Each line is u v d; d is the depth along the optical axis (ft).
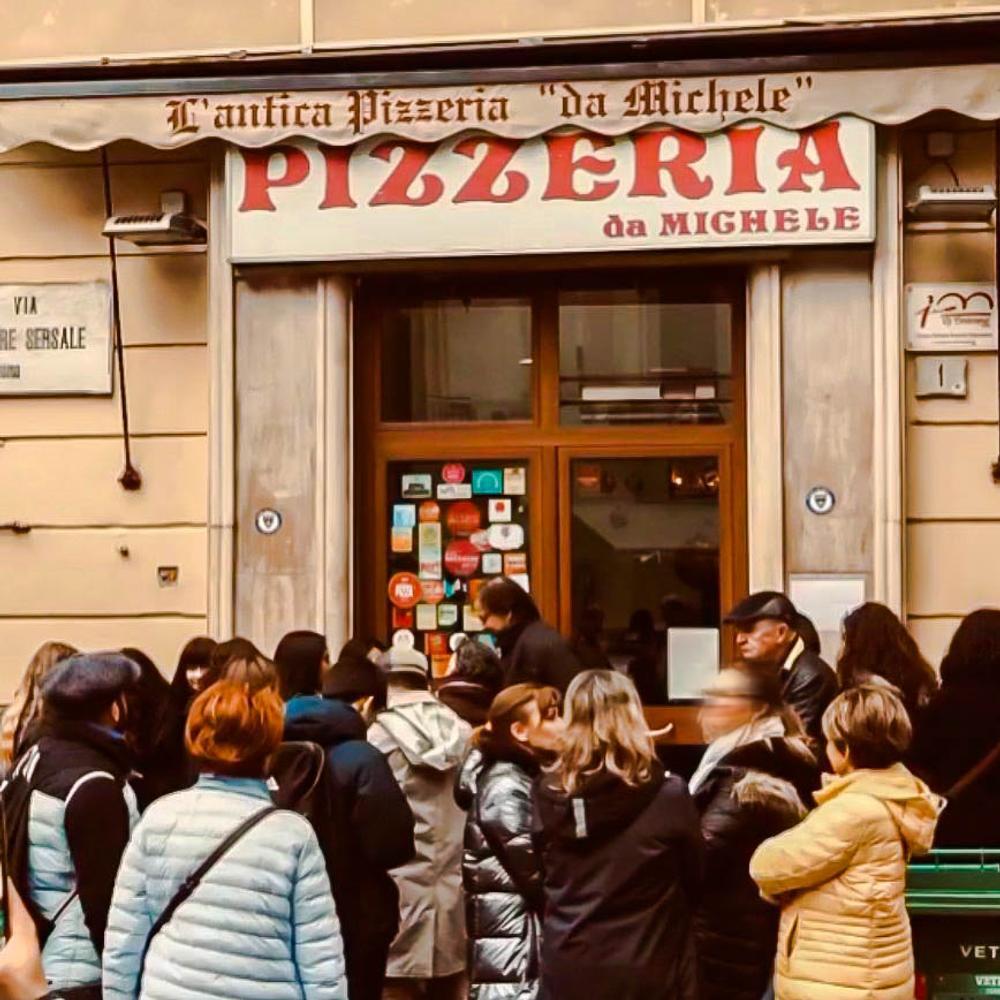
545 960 15.96
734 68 28.50
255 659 14.90
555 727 18.63
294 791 18.21
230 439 30.55
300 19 31.04
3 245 31.83
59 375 31.55
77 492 31.55
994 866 16.90
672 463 31.24
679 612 31.09
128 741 19.47
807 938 15.93
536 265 29.84
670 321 31.30
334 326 30.53
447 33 30.76
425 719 22.71
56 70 29.58
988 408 29.48
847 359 29.45
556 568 31.40
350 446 30.86
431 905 22.61
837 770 16.56
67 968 15.66
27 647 31.55
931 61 27.99
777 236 28.73
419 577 31.71
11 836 15.90
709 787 17.70
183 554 31.17
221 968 13.51
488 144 29.30
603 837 15.75
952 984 17.03
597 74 28.76
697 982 15.84
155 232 30.25
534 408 31.60
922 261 29.58
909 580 29.48
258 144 29.35
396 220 29.50
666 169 28.91
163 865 13.78
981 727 19.15
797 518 29.45
